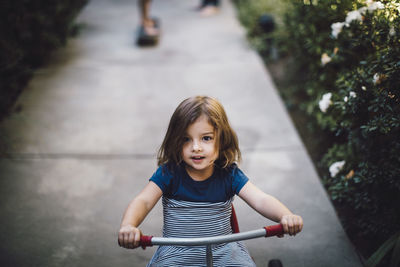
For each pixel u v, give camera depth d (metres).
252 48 6.21
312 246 3.06
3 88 4.74
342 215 3.37
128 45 6.39
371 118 2.96
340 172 3.29
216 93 5.14
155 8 8.04
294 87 5.10
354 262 2.92
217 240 1.94
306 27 4.09
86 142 4.23
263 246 3.07
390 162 2.85
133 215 2.13
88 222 3.27
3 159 3.92
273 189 3.61
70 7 6.02
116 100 4.97
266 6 6.43
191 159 2.19
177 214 2.31
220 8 7.99
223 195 2.32
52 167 3.86
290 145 4.19
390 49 2.66
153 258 2.30
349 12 3.13
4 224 3.22
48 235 3.14
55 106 4.81
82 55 6.02
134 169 3.86
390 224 2.84
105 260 2.94
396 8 2.76
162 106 4.88
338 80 3.22
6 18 4.83
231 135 2.31
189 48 6.30
